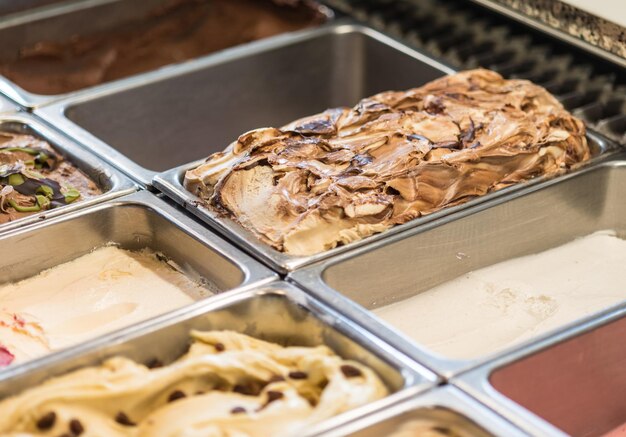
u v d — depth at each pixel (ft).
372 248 5.93
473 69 7.82
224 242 6.03
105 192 6.77
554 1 7.22
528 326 6.06
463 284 6.39
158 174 6.67
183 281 6.28
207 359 5.06
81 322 5.97
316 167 6.35
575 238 6.86
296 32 8.86
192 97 8.43
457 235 6.27
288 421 4.75
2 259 6.23
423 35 8.84
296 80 8.87
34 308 6.09
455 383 4.80
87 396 4.85
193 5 9.97
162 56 9.76
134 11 9.87
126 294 6.19
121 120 8.13
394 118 6.79
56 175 6.96
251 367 5.08
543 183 6.57
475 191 6.47
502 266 6.57
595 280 6.48
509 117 6.88
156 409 4.98
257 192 6.21
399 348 5.06
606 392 5.49
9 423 4.78
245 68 8.62
